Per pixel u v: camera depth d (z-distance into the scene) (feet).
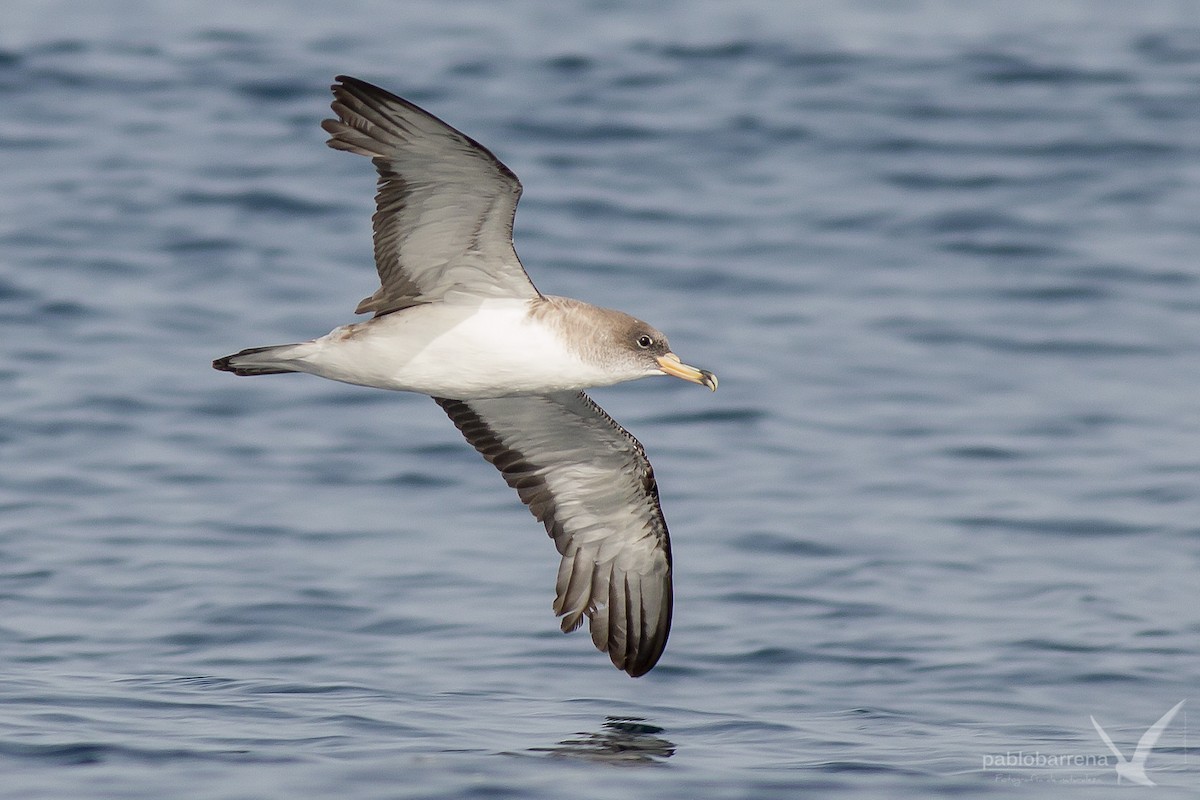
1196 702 42.80
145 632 46.65
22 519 54.24
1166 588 50.65
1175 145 91.30
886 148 91.35
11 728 39.65
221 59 100.32
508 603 49.55
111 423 62.13
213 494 57.21
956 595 50.08
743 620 48.24
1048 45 106.63
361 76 97.50
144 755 38.32
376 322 37.47
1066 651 46.01
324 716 41.22
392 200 35.73
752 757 39.17
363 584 50.49
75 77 96.68
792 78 100.48
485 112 93.25
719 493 58.23
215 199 82.64
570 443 41.98
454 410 42.70
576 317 37.88
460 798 36.22
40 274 74.33
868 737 40.47
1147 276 77.77
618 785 37.14
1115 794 37.27
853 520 55.88
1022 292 76.69
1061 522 55.72
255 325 70.95
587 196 84.48
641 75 99.96
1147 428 63.98
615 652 43.04
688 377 38.27
